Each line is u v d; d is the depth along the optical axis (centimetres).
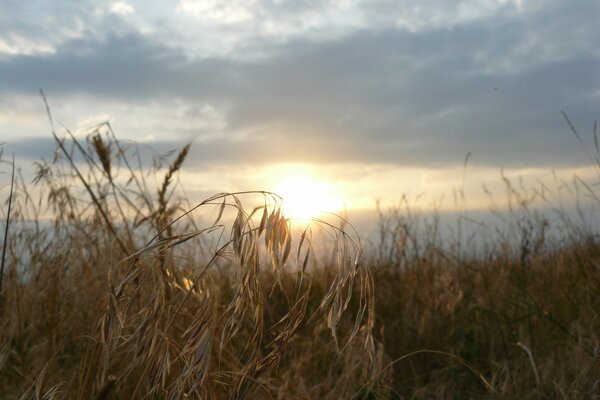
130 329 216
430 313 398
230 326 162
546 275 451
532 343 350
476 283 461
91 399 178
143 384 198
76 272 351
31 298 321
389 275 491
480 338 382
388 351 366
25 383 239
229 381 205
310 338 349
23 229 365
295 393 270
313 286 419
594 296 396
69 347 295
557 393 289
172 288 168
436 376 336
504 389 293
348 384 282
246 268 154
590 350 320
